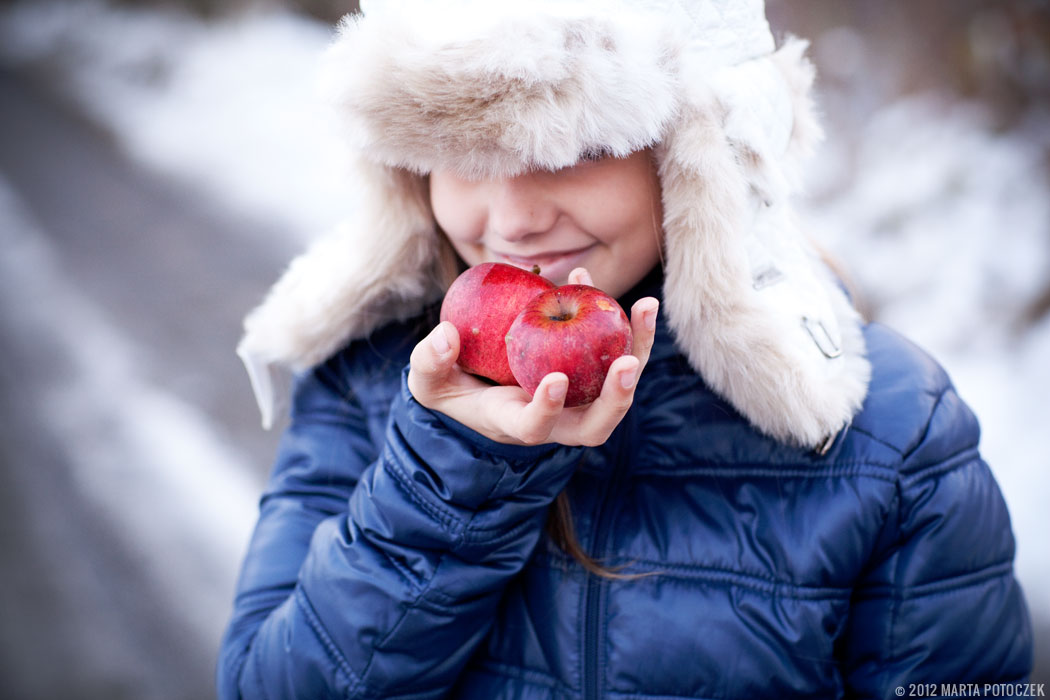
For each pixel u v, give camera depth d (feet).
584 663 3.47
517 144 2.83
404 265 3.80
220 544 11.47
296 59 32.91
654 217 3.34
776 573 3.45
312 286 3.91
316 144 26.25
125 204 26.02
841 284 4.30
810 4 18.21
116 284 20.49
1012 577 3.78
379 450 4.00
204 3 38.37
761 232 3.55
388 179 3.63
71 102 38.19
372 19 3.03
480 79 2.80
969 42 16.21
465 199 3.26
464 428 2.99
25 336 18.21
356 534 3.38
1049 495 9.51
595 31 2.86
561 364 2.63
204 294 19.36
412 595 3.22
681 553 3.51
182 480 12.89
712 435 3.63
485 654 3.65
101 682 9.51
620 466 3.67
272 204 23.77
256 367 4.25
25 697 9.33
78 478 13.12
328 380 4.18
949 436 3.64
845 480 3.50
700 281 3.24
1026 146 14.74
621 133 2.90
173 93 34.76
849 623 3.65
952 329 12.72
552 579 3.56
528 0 3.00
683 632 3.41
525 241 3.22
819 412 3.34
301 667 3.36
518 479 3.04
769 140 3.50
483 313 2.92
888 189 15.17
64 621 10.41
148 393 15.47
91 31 44.83
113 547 11.59
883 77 17.10
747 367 3.28
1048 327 12.07
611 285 3.39
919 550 3.50
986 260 13.20
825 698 3.47
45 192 27.91
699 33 3.34
